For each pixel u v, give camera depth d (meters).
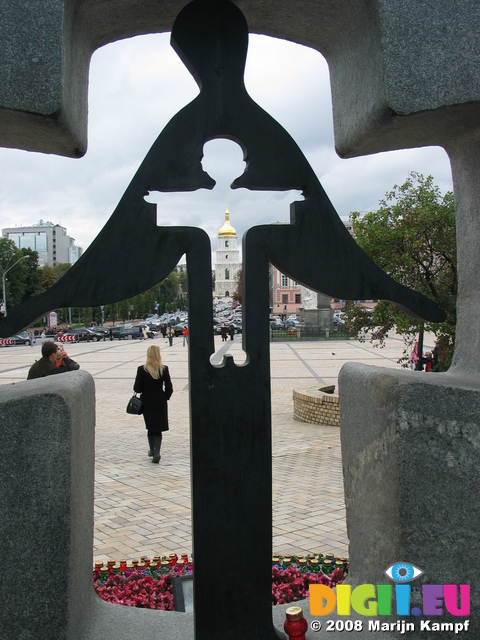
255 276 2.55
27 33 2.29
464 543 2.40
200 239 2.53
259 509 2.50
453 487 2.40
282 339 33.88
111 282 2.48
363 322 8.48
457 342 3.09
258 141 2.59
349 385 2.98
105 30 2.89
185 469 7.19
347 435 3.01
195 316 2.50
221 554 2.48
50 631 2.25
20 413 2.23
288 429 9.63
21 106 2.28
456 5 2.47
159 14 2.85
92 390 2.78
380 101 2.50
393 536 2.46
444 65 2.45
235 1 2.75
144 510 5.67
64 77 2.35
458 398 2.40
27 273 59.72
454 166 3.05
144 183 2.52
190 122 2.55
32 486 2.23
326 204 2.62
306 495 6.06
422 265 7.27
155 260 2.51
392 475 2.46
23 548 2.24
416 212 7.11
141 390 7.55
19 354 29.45
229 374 2.50
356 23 2.66
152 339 42.28
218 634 2.48
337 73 3.03
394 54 2.44
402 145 2.94
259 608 2.50
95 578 3.98
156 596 3.65
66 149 2.72
